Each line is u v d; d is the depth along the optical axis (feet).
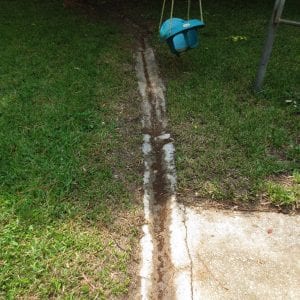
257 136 12.26
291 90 14.94
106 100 14.29
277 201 10.15
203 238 9.25
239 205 10.12
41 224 9.26
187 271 8.55
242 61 17.38
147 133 12.90
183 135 12.48
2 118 12.81
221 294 8.13
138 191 10.53
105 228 9.37
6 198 9.87
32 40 19.16
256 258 8.85
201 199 10.26
